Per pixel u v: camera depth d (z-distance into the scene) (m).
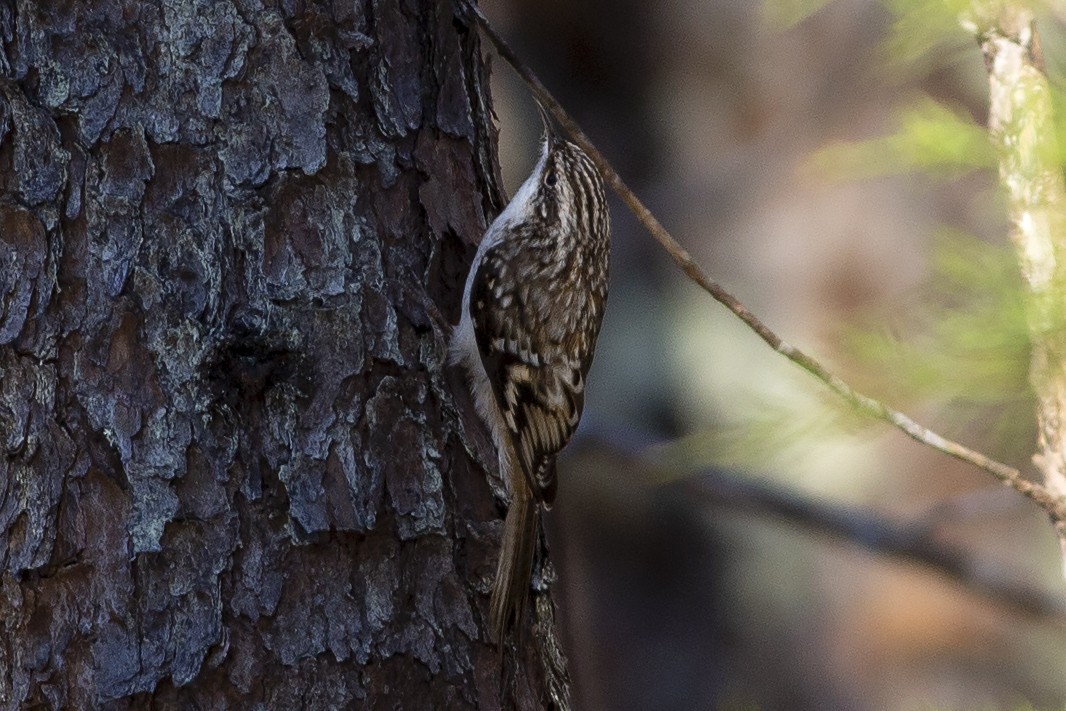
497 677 6.04
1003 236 12.16
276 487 5.65
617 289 13.73
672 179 13.70
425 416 6.08
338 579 5.73
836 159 6.11
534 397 7.42
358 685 5.69
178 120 5.68
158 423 5.50
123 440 5.45
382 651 5.76
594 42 14.00
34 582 5.35
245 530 5.57
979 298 5.40
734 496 11.14
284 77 5.89
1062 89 5.23
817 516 11.15
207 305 5.62
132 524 5.43
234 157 5.76
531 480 7.08
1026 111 5.22
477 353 6.86
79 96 5.55
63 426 5.41
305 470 5.71
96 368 5.46
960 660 12.60
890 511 12.27
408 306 6.12
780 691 13.00
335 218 5.93
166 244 5.59
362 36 6.13
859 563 13.02
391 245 6.14
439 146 6.46
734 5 13.43
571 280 7.76
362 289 5.96
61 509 5.39
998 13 5.70
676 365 13.45
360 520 5.78
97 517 5.41
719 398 13.23
